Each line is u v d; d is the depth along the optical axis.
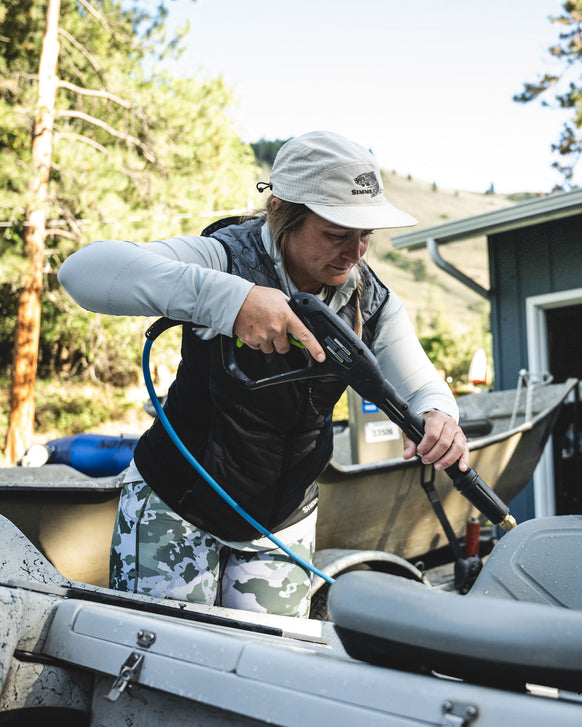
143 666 1.05
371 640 0.90
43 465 3.49
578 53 14.03
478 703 0.79
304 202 1.41
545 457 6.57
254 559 1.67
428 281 87.75
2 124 11.69
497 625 0.81
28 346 12.16
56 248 13.53
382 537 3.36
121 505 1.68
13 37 13.10
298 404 1.50
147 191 12.86
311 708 0.88
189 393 1.58
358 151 1.42
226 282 1.29
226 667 0.97
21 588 1.20
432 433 1.45
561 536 1.38
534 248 6.73
